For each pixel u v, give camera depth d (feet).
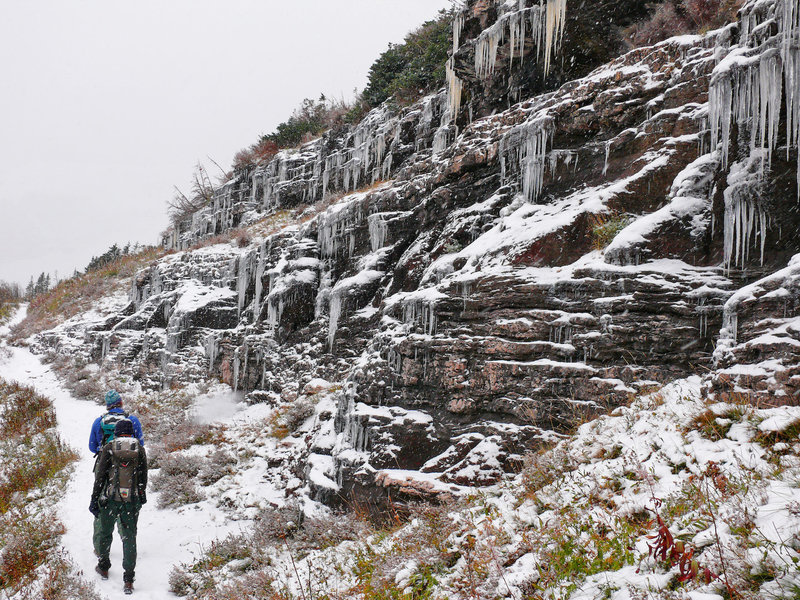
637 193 22.94
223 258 71.82
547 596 10.31
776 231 17.94
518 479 17.01
